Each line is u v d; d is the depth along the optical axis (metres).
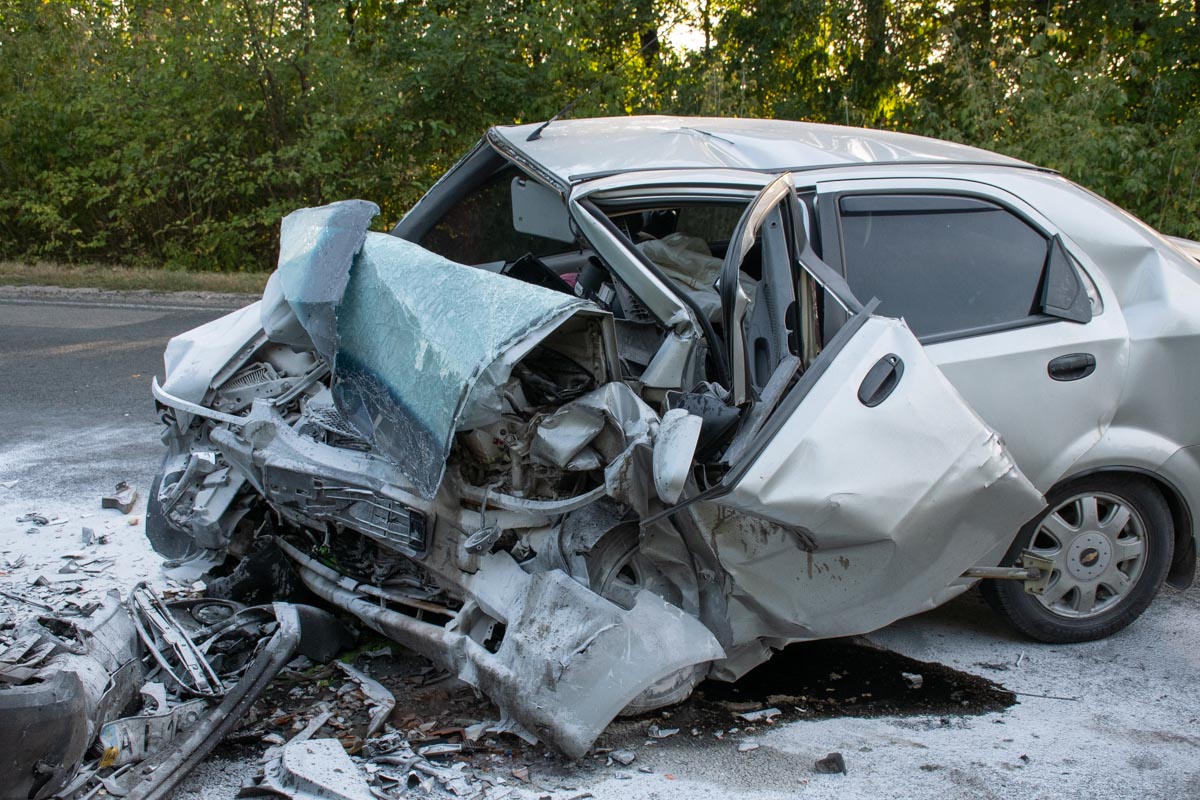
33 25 18.36
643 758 3.29
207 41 16.08
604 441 3.27
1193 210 12.56
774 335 3.33
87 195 17.59
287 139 16.75
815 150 4.20
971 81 13.58
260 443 3.96
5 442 7.14
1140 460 4.03
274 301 4.18
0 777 2.49
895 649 4.15
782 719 3.57
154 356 10.12
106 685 3.02
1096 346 3.96
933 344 3.82
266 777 3.07
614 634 3.15
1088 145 12.45
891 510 3.22
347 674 3.79
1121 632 4.33
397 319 3.50
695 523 3.29
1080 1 15.80
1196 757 3.33
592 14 17.48
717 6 18.42
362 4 18.47
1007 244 4.06
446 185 4.87
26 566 4.95
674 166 3.92
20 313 12.67
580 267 5.12
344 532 4.04
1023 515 3.49
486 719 3.51
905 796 3.09
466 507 3.57
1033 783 3.16
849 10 16.70
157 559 5.06
